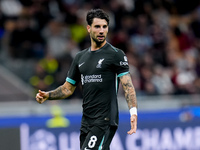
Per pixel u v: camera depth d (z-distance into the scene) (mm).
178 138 29406
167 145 29125
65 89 17812
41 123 27453
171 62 39000
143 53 39594
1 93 30422
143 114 29266
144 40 41688
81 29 39781
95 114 16516
